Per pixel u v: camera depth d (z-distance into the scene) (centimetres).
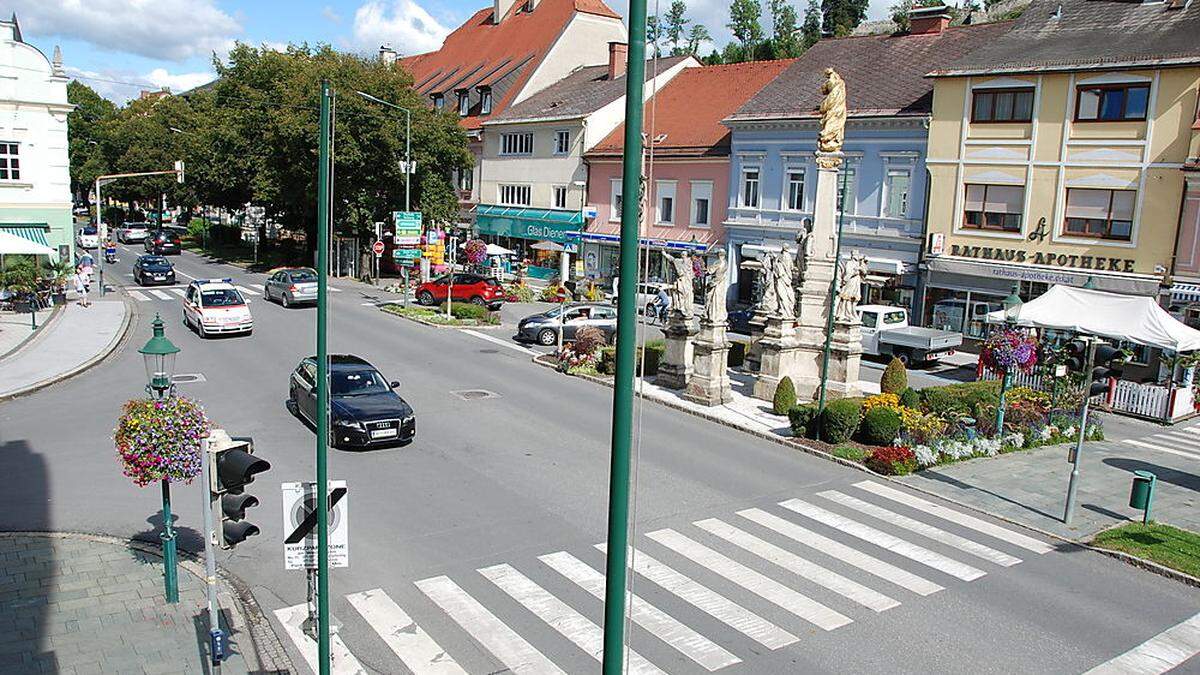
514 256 5134
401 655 976
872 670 970
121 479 1515
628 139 543
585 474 1606
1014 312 2094
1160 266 2653
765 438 1908
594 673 946
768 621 1077
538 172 5097
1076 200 2869
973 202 3125
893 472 1672
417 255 3722
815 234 2225
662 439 1878
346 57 4569
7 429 1800
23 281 3250
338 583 1145
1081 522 1461
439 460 1666
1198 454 1944
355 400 1761
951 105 3125
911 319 3331
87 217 9169
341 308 3647
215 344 2759
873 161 3450
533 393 2253
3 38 3531
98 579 1137
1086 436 2022
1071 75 2823
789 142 3734
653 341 2716
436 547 1264
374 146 4456
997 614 1116
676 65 4841
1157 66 2623
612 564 583
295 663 962
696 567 1227
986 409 1991
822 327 2228
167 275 4278
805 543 1329
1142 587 1223
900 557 1290
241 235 6800
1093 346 1450
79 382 2241
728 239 4041
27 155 3650
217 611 927
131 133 7519
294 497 844
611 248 4588
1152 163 2673
